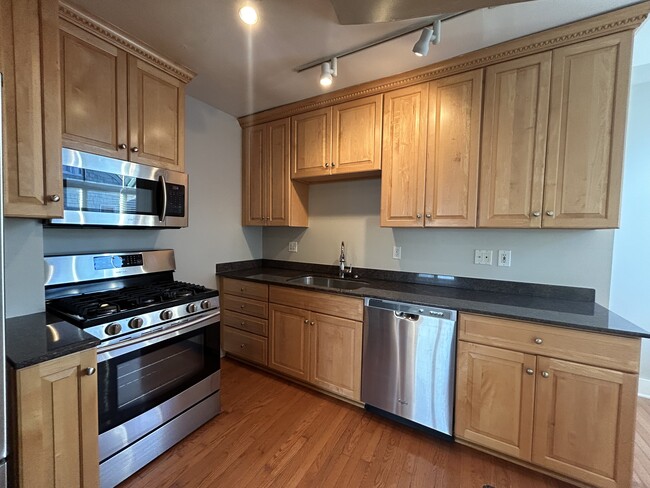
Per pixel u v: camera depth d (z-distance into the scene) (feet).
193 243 8.66
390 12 4.62
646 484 4.94
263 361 8.59
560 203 5.49
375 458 5.58
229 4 4.79
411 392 6.25
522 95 5.72
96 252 6.34
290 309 8.00
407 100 6.97
